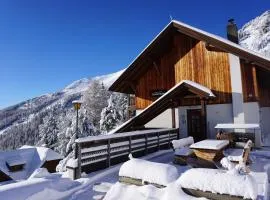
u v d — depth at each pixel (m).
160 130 13.62
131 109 19.73
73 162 8.16
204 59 15.95
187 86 13.80
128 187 6.52
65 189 7.01
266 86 16.62
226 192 5.28
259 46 143.38
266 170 8.26
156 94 18.28
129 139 10.88
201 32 15.28
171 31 17.03
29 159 29.39
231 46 14.25
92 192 7.00
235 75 14.56
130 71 18.36
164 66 18.12
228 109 14.73
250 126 11.86
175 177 6.49
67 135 42.53
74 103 17.58
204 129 13.82
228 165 7.21
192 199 5.46
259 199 5.43
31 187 6.19
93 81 58.47
